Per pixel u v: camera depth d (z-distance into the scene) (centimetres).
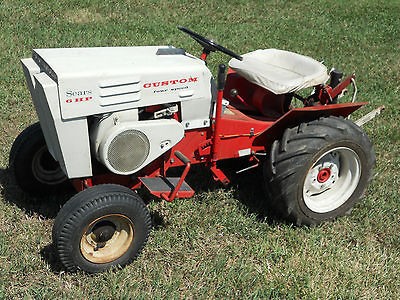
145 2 1148
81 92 360
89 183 411
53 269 390
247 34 994
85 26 955
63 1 1100
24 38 860
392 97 735
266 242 428
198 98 410
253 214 459
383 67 870
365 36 1051
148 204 466
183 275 392
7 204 459
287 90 433
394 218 472
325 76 455
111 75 368
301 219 444
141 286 376
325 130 424
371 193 506
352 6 1277
